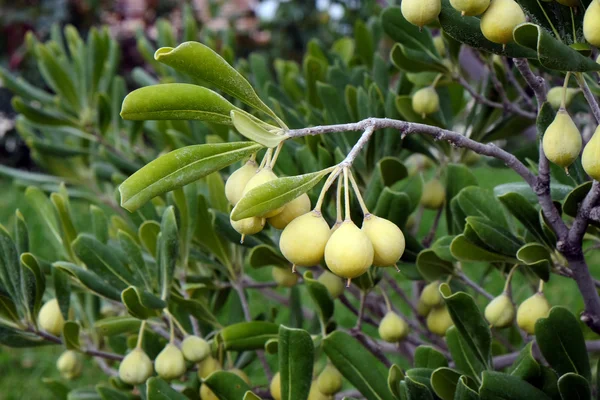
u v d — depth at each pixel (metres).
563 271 0.46
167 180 0.37
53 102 0.75
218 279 0.58
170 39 0.81
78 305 0.59
